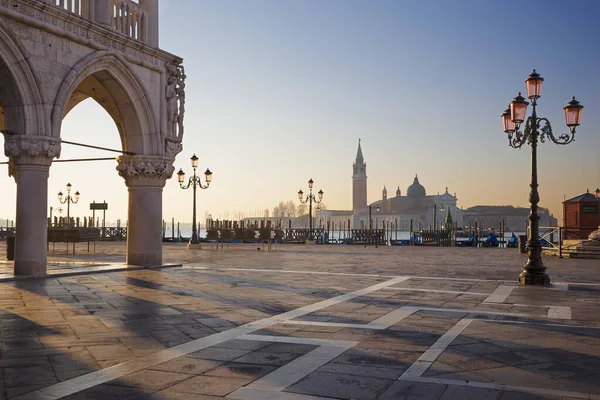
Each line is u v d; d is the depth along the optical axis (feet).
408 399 16.28
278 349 22.50
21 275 47.47
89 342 23.68
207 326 27.27
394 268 62.23
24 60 45.98
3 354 21.57
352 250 107.45
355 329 26.63
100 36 53.78
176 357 21.18
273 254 91.35
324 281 47.85
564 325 27.76
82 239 83.15
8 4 44.65
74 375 18.75
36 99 47.29
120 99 58.44
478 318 29.78
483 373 19.01
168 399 16.25
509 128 51.75
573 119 48.11
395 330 26.37
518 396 16.52
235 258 79.87
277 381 18.04
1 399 16.25
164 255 87.61
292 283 46.09
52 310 31.63
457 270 59.93
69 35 49.83
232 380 18.17
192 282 46.32
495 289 42.96
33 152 46.91
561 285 46.21
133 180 60.49
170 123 62.54
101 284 44.37
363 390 17.11
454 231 212.43
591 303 35.63
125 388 17.30
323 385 17.63
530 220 47.60
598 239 89.10
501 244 173.27
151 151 60.49
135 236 60.70
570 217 111.24
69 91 50.34
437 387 17.40
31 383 17.81
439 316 30.35
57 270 52.75
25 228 47.55
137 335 25.11
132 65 57.47
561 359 20.90
